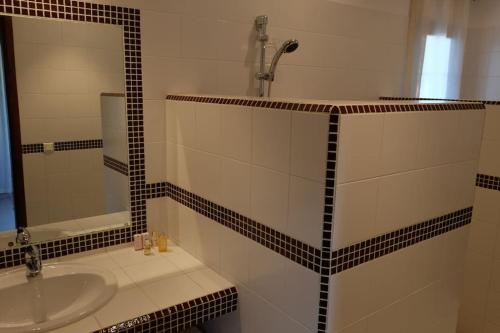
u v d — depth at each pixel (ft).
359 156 3.47
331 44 7.33
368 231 3.74
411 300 4.44
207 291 4.66
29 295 4.71
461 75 10.28
